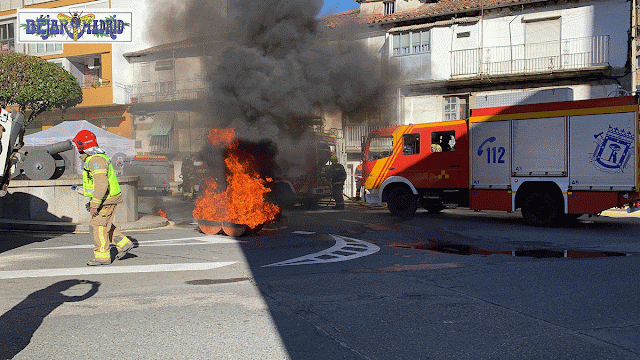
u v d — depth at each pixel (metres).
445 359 3.10
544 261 6.67
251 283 5.24
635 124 9.96
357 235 9.48
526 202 11.28
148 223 10.77
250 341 3.40
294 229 10.36
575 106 10.70
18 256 6.89
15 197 10.72
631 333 3.61
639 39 19.98
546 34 20.14
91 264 6.21
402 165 13.42
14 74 20.89
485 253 7.43
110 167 6.31
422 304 4.38
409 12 22.92
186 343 3.36
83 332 3.58
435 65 21.48
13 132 6.43
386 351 3.23
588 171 10.51
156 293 4.77
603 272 5.84
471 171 12.18
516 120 11.48
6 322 3.81
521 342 3.41
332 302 4.44
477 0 21.86
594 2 19.31
